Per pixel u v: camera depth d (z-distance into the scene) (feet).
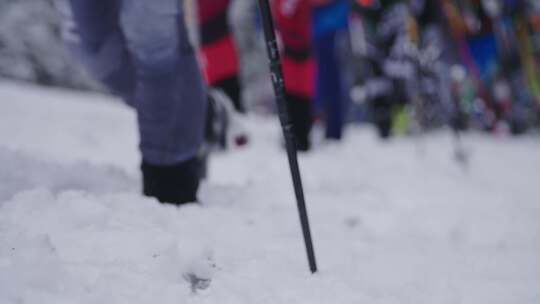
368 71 28.25
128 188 9.08
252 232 7.60
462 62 31.73
